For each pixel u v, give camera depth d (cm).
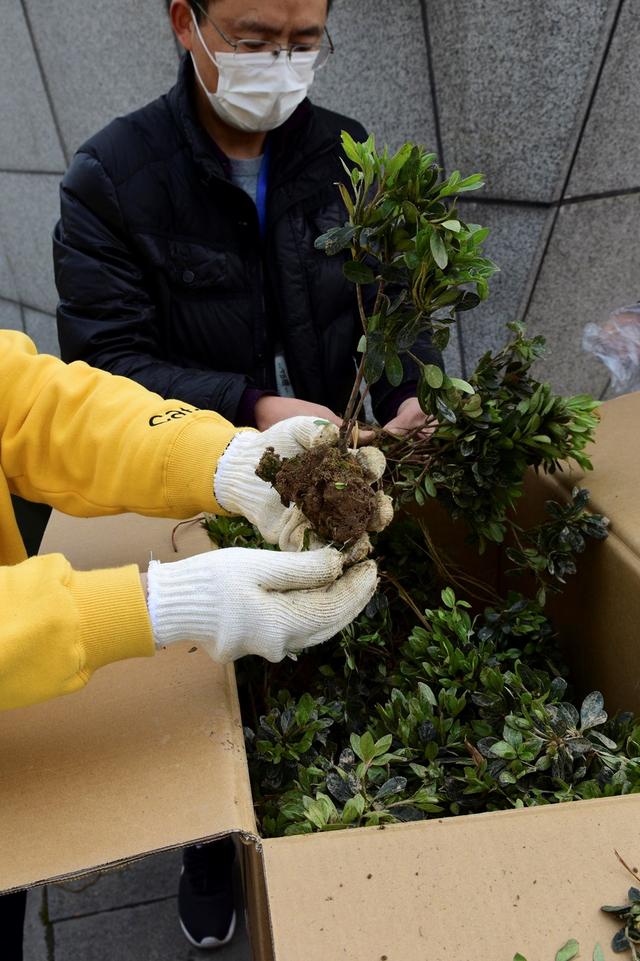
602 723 78
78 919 145
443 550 114
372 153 65
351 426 75
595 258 211
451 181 63
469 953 50
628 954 50
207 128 134
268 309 143
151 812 59
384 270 68
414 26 193
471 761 77
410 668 92
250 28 118
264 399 124
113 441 83
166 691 72
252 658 100
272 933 51
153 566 66
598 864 54
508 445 93
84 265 129
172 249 132
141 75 229
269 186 133
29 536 139
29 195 287
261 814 81
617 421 115
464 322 228
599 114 187
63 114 255
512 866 54
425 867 54
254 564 66
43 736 68
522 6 177
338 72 207
